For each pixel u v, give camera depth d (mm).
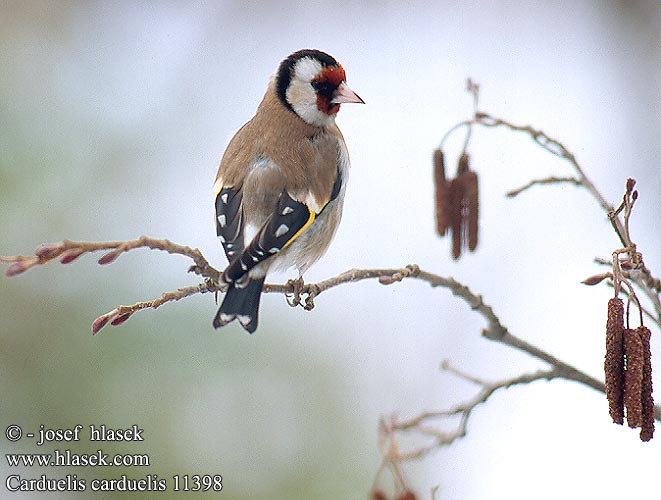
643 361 5922
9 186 11281
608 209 7367
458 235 8219
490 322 7555
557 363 7617
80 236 11484
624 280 6082
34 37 13250
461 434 7828
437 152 8211
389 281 7258
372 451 10758
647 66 14227
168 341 10547
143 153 12406
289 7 14992
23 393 10297
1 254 10906
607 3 14734
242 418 10508
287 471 10492
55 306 10570
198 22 14461
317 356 11008
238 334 10719
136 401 10344
